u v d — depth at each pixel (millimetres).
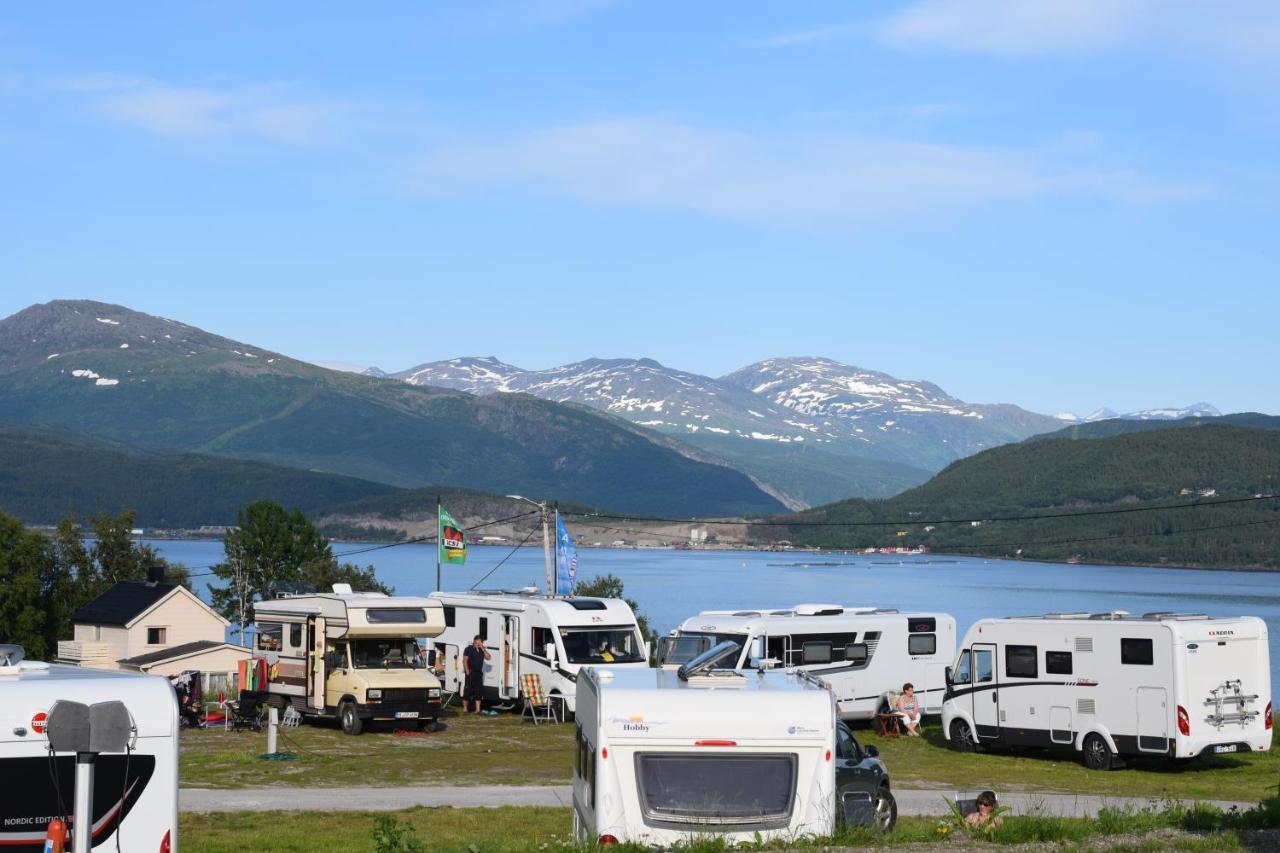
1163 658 24156
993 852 12805
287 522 82250
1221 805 20234
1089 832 14000
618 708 11727
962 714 27750
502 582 174625
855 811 16484
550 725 32250
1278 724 29453
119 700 10258
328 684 31047
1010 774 24547
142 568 82688
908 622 32188
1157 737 24172
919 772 24750
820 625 30828
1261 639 24812
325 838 16844
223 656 58219
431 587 161125
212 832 17328
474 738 29766
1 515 76938
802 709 11859
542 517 54375
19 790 10086
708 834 11562
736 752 11742
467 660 34781
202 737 29797
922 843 13242
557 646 32344
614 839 11578
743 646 29656
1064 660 25828
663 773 11727
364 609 30578
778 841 11672
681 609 129000
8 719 10047
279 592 80750
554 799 21062
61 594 78812
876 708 31469
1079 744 25406
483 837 16656
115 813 10312
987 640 27328
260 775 23641
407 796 21203
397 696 30266
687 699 11797
